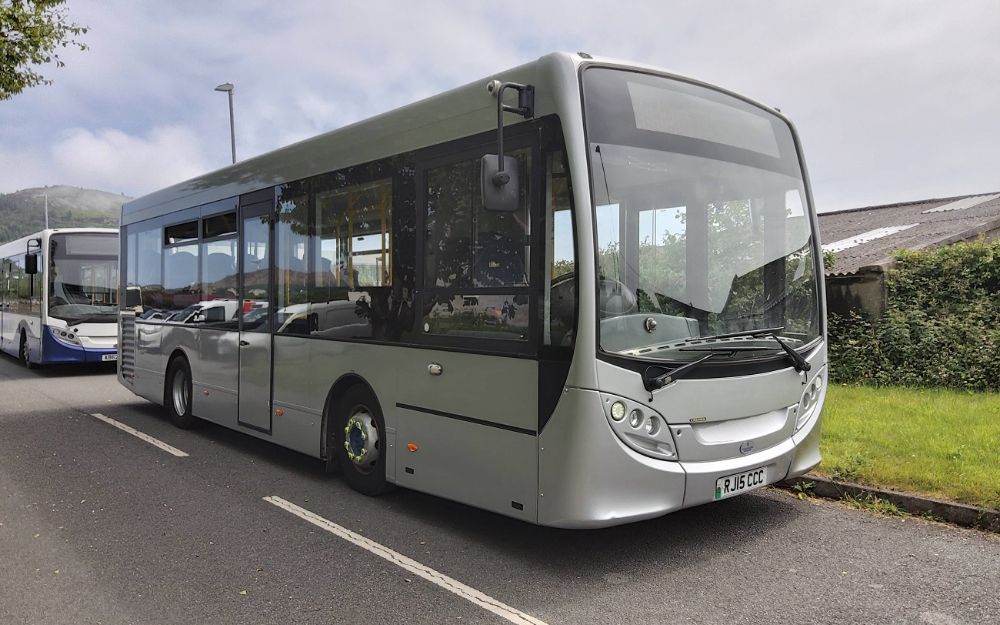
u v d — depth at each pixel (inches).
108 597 159.3
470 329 186.2
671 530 198.1
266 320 274.7
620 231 166.1
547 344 165.6
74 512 220.4
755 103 203.8
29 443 320.2
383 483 225.0
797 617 146.0
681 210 178.9
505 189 163.5
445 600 156.1
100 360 591.5
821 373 203.2
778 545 186.1
